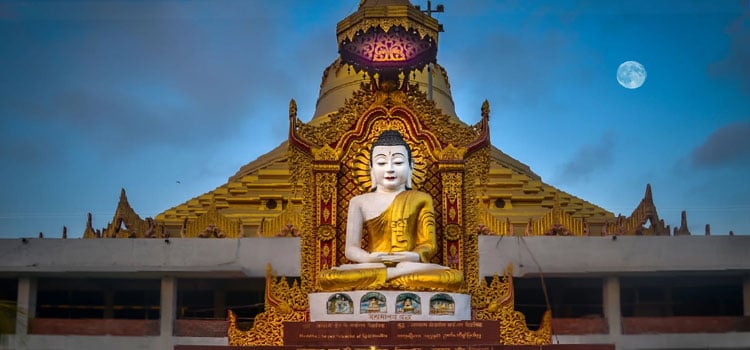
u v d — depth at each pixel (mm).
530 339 17719
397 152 18219
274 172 26281
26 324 21078
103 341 20906
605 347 16609
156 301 22547
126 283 22500
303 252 18234
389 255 17297
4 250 20969
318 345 16609
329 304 17156
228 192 26344
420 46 19094
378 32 18984
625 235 21797
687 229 22531
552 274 21156
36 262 20953
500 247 21219
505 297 17984
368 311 16891
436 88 27516
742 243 21141
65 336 20891
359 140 18859
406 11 18938
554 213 23344
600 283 22344
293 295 17875
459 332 16609
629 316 22047
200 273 21266
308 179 18656
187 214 26125
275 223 23156
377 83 19922
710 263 21016
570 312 22672
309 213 18438
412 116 18953
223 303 22672
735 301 22156
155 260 21062
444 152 18656
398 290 17000
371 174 18438
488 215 23141
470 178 18719
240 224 23078
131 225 23109
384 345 16500
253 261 21125
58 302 22500
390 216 17844
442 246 18328
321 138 18844
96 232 22875
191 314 22641
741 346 21109
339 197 18672
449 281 17109
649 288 22234
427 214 17906
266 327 17594
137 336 21094
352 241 17766
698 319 21219
